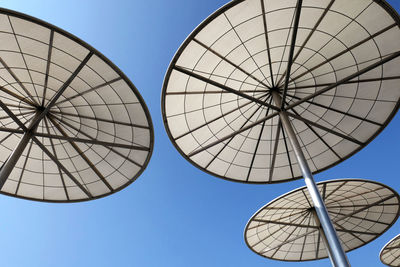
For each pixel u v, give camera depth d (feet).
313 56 56.70
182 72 52.39
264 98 65.41
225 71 57.11
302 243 103.55
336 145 71.97
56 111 61.93
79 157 70.74
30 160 70.23
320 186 76.54
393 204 85.25
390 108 63.98
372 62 56.18
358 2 46.60
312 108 67.15
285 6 47.09
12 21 43.55
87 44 46.26
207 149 70.49
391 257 115.03
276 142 66.69
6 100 59.88
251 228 88.17
